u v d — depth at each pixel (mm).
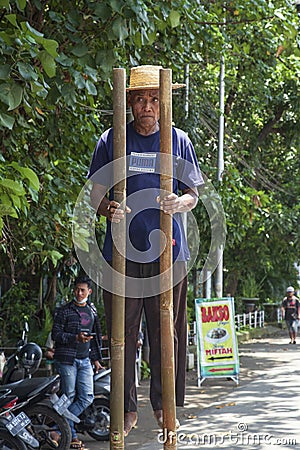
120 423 4145
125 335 4414
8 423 8109
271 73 16625
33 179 5723
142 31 6828
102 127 10414
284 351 21984
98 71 6984
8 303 16375
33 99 6582
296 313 24609
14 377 9055
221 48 11477
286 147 24734
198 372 14938
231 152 20266
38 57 5496
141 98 4352
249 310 28891
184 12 8133
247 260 26484
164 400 4152
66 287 15852
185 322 4527
